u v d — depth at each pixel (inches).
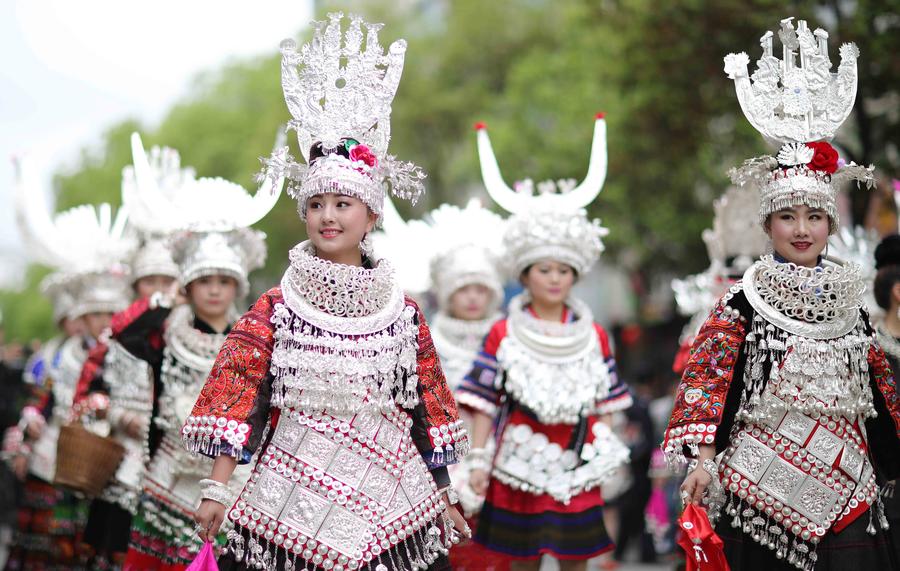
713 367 251.3
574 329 366.0
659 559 685.9
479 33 1584.6
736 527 256.4
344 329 234.5
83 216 504.4
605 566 666.8
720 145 819.4
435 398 244.7
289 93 249.4
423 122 1585.9
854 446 254.2
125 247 491.2
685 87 763.4
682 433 249.0
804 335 249.4
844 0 676.7
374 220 247.9
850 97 260.4
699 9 712.4
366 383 235.1
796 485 251.3
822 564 252.2
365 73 250.4
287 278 238.2
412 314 243.6
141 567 345.1
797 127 260.8
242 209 359.9
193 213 355.9
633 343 1189.7
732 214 403.9
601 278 1759.4
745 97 263.3
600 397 365.7
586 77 1133.1
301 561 232.4
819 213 254.2
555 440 362.3
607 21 807.1
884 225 621.6
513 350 363.6
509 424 365.7
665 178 957.8
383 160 247.6
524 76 1263.5
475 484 359.9
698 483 246.8
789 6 673.0
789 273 249.8
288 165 244.7
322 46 250.4
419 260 475.2
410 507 238.1
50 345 536.7
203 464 342.0
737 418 254.2
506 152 1253.7
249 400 231.0
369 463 234.8
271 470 233.3
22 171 495.2
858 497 253.0
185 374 346.9
